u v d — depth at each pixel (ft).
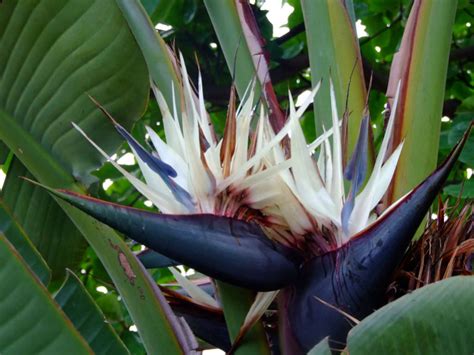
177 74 5.23
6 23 4.97
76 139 5.23
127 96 5.18
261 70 5.38
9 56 5.08
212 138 4.64
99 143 5.25
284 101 9.51
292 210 4.44
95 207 4.13
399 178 5.12
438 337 3.87
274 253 4.37
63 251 5.60
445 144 8.51
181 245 4.22
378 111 9.69
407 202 4.21
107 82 5.13
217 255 4.27
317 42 5.43
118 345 5.05
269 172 4.40
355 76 5.32
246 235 4.34
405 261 4.60
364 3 9.50
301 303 4.45
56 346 4.48
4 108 5.21
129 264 4.80
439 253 4.65
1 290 4.48
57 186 5.20
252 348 4.52
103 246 4.83
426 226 4.84
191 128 4.53
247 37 5.45
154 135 4.56
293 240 4.47
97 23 4.99
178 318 4.78
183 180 4.47
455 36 10.46
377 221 4.31
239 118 4.48
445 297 3.90
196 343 4.75
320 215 4.44
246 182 4.39
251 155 4.55
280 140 4.54
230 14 5.50
